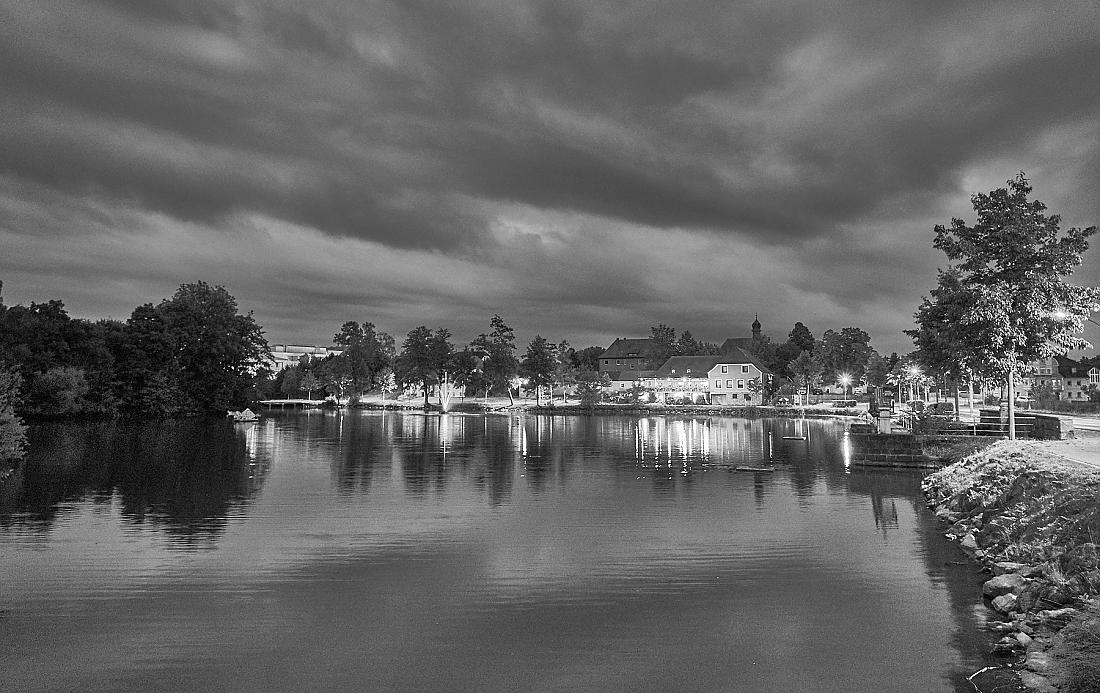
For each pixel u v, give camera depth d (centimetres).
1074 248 3491
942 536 2188
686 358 16325
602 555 1956
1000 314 3400
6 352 6938
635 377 18375
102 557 1916
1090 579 1350
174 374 9425
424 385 14675
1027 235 3475
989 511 2192
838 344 14700
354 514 2558
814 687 1103
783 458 4562
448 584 1680
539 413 12925
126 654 1246
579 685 1127
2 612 1463
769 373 15062
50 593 1591
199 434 6488
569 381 15788
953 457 3828
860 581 1683
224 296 10375
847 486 3281
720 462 4325
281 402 16300
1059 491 1964
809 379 14288
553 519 2470
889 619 1408
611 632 1359
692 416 11388
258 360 10656
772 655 1235
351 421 9538
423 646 1291
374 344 18075
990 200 3625
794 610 1476
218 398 9781
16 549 2005
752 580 1703
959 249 3650
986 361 3556
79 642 1301
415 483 3369
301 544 2081
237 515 2528
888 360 14388
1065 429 4253
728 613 1464
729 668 1184
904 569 1788
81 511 2592
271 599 1562
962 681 1105
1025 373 3653
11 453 3775
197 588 1638
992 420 4309
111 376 8550
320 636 1339
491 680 1147
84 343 8244
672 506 2738
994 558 1791
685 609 1492
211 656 1241
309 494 3012
